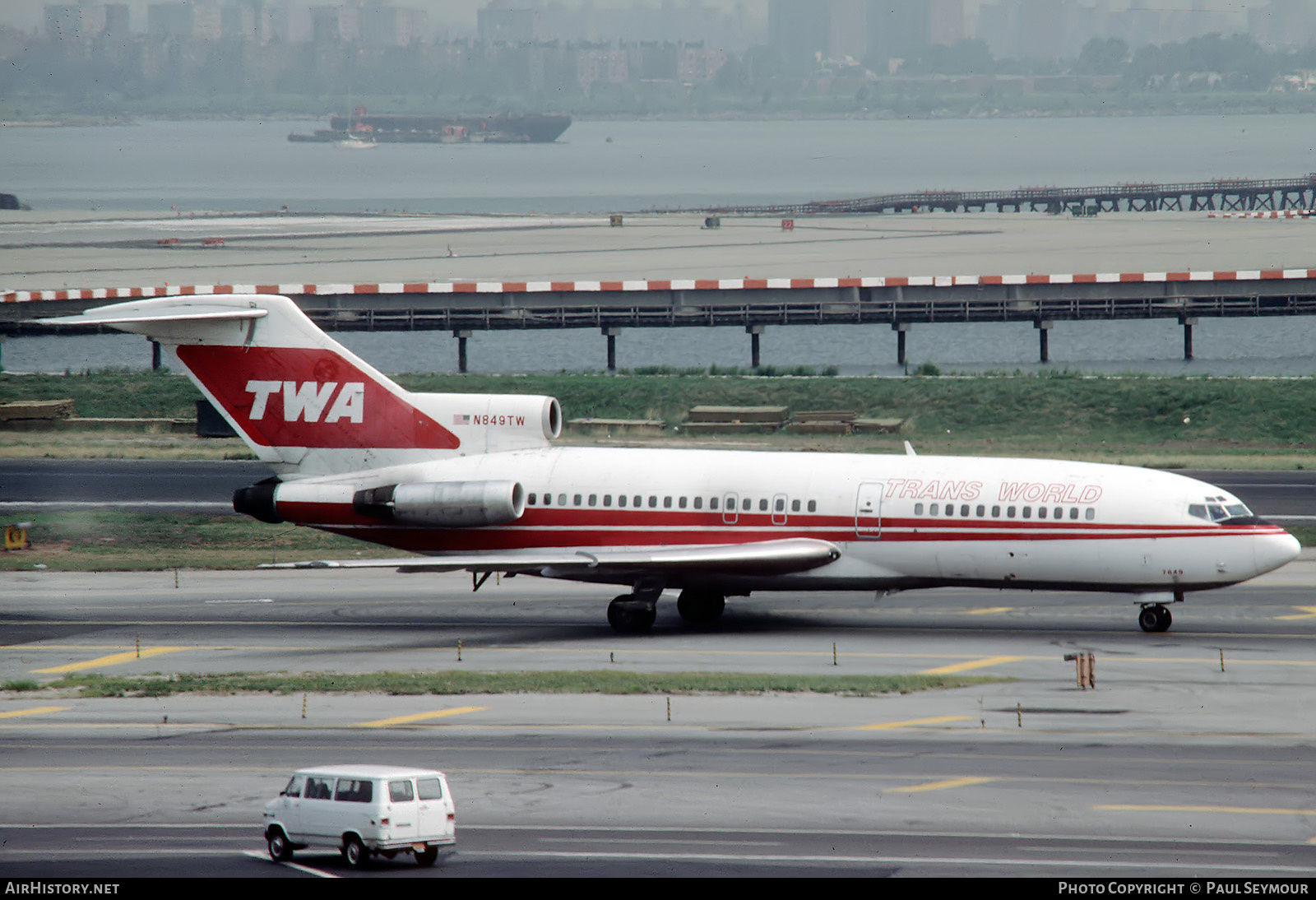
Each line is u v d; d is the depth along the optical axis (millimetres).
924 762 138250
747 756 140750
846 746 144000
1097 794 128000
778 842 116812
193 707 162750
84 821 124062
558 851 114938
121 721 157375
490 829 120500
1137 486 196250
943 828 119562
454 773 136125
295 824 114188
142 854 115688
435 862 112875
